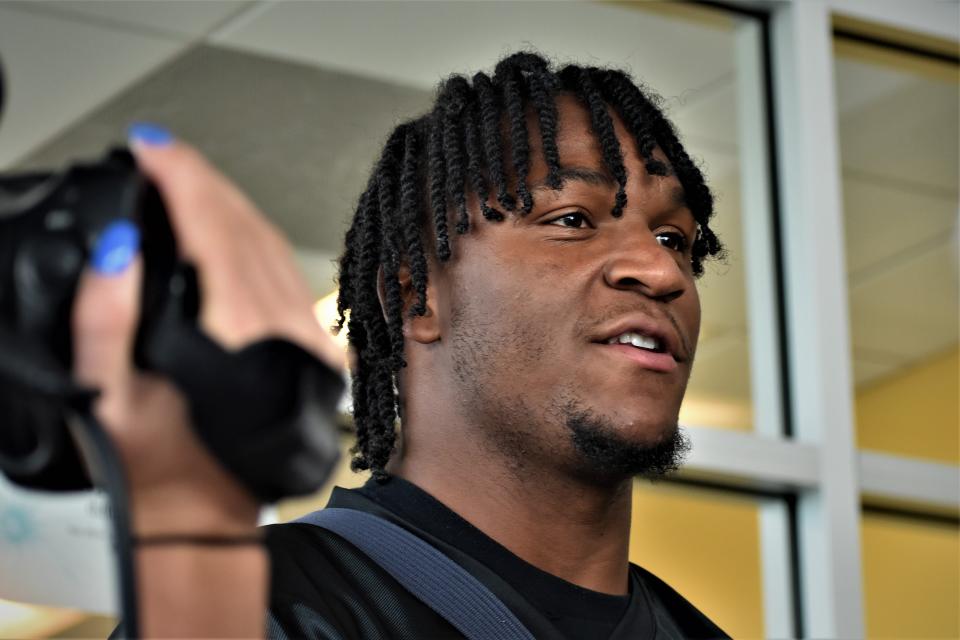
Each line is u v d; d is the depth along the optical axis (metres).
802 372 3.21
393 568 1.29
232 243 0.54
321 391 0.55
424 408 1.41
